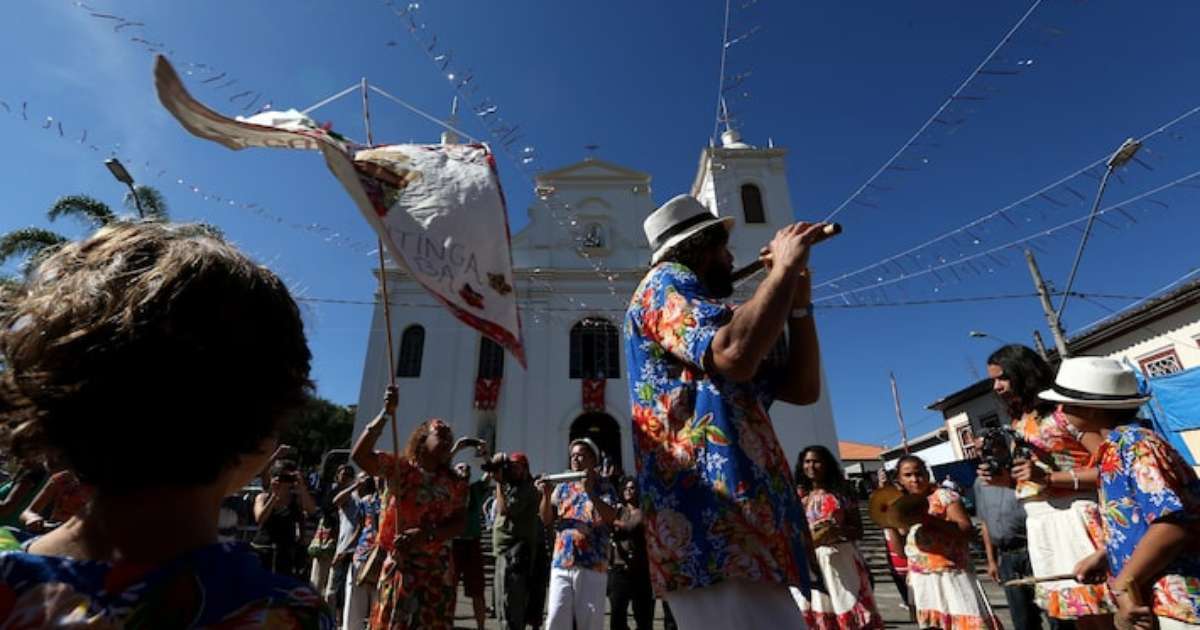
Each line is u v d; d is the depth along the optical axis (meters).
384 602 3.18
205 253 0.77
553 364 18.36
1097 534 2.80
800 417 17.33
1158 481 1.87
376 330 18.34
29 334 0.69
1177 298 13.51
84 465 0.67
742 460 1.38
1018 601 4.12
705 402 1.45
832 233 1.29
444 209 1.79
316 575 7.77
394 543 3.22
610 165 21.64
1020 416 3.27
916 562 4.26
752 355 1.21
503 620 5.37
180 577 0.65
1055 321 11.15
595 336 19.09
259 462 0.79
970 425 23.33
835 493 4.46
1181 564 1.82
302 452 29.72
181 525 0.70
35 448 0.69
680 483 1.41
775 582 1.27
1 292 0.74
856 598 4.06
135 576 0.64
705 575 1.30
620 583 5.59
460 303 1.71
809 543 1.42
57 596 0.61
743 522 1.32
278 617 0.67
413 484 3.44
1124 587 1.86
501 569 5.48
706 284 1.70
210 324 0.71
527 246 20.36
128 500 0.69
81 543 0.69
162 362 0.67
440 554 3.36
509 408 17.59
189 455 0.68
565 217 20.69
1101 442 2.30
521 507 5.63
